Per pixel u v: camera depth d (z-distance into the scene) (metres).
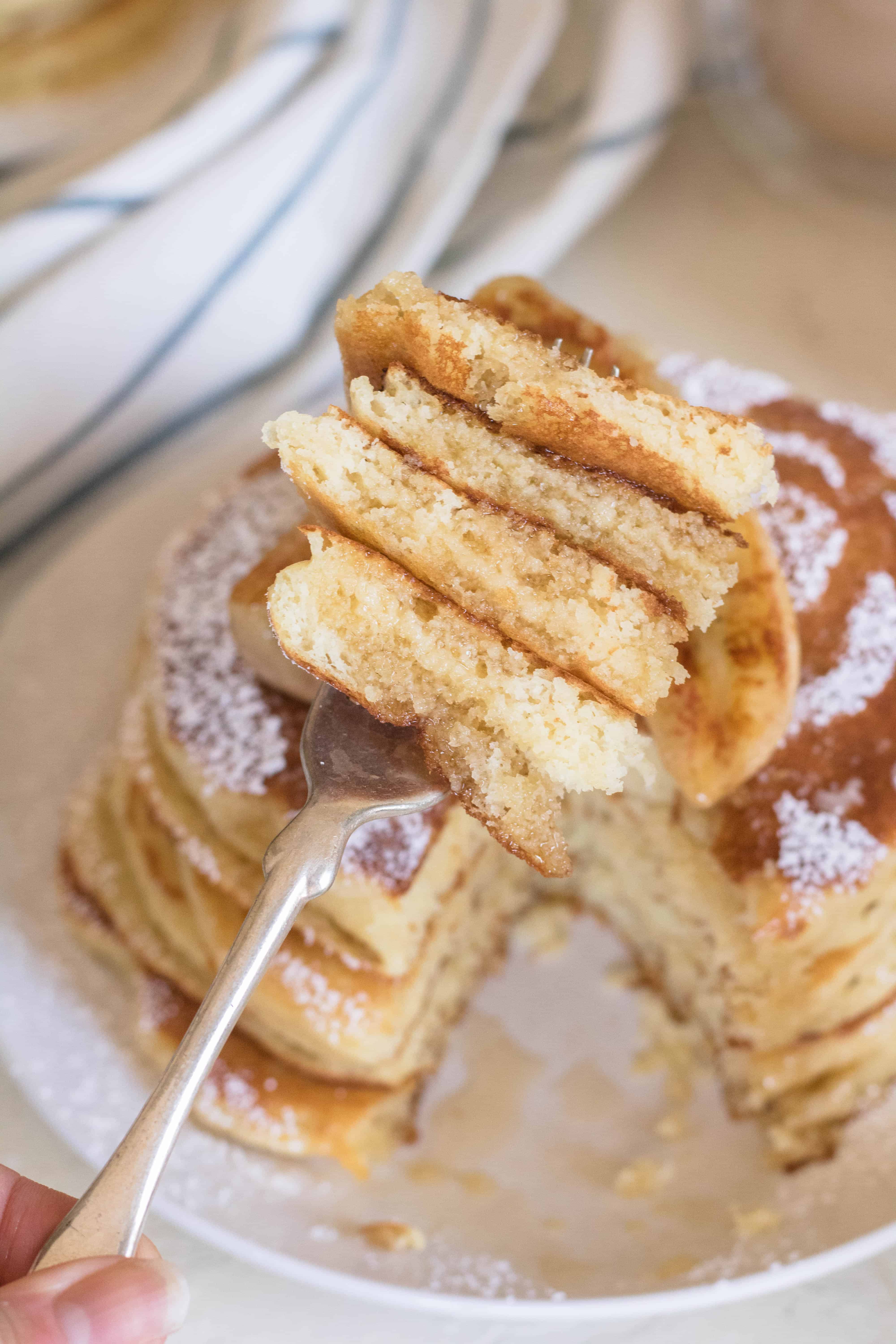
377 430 0.30
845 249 0.54
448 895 0.38
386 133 0.47
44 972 0.38
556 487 0.31
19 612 0.44
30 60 0.49
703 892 0.37
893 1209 0.34
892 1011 0.36
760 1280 0.33
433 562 0.30
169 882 0.38
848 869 0.35
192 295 0.45
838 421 0.41
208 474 0.46
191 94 0.48
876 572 0.38
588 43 0.52
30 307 0.43
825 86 0.52
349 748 0.32
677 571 0.31
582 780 0.30
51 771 0.42
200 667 0.38
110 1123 0.36
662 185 0.57
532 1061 0.39
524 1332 0.34
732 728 0.33
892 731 0.36
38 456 0.45
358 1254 0.34
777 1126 0.37
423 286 0.30
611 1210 0.35
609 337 0.34
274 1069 0.37
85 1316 0.26
